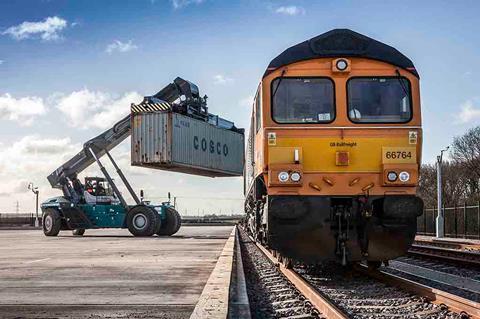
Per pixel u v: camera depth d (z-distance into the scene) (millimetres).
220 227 57312
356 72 10758
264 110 10664
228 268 10922
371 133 10539
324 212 10383
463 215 35312
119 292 9133
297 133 10539
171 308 7645
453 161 62219
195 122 33875
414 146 10539
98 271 12258
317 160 10492
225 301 6848
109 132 31766
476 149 60812
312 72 10773
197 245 22109
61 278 11000
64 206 31234
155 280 10680
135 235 30500
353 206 10477
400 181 10352
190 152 33125
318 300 7910
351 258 10648
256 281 11297
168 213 32281
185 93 33656
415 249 21266
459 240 30344
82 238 29109
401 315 7461
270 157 10484
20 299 8414
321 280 11188
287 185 10367
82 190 31938
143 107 31391
